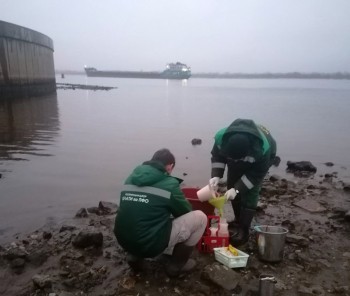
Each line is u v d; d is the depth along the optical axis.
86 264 4.10
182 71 161.25
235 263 3.93
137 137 14.38
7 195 6.88
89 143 12.79
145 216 3.53
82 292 3.57
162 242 3.57
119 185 7.70
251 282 3.73
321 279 3.82
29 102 31.53
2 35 30.17
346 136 15.86
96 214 5.84
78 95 45.19
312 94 62.44
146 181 3.60
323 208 6.05
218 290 3.60
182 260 3.77
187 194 4.75
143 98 42.44
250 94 58.84
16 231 5.18
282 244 4.09
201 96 49.69
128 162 9.88
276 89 87.62
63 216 5.80
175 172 8.82
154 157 3.87
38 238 4.82
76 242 4.49
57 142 12.84
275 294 3.52
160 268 3.98
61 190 7.27
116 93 52.47
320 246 4.60
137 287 3.64
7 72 31.33
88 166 9.34
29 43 37.34
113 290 3.60
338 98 49.62
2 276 3.84
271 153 4.60
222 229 4.32
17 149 11.39
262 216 5.70
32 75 38.59
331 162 10.73
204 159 10.36
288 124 19.97
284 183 7.68
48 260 4.18
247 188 4.26
